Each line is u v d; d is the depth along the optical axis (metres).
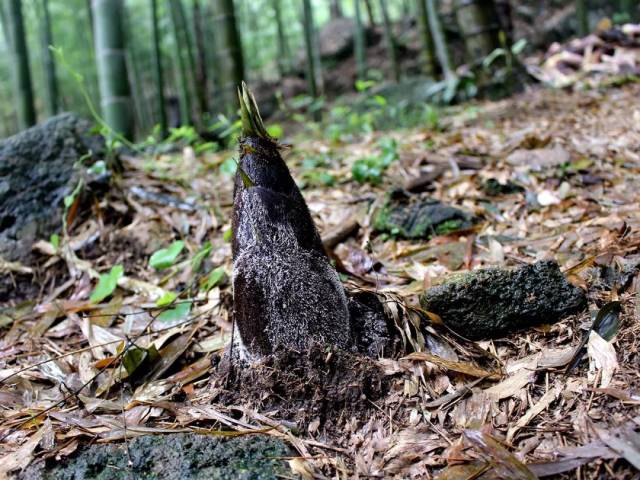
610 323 0.57
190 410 0.56
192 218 1.02
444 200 1.02
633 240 0.72
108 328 0.77
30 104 1.74
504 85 1.90
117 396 0.63
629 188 0.96
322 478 0.47
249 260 0.56
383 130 1.73
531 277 0.62
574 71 2.26
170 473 0.48
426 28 2.23
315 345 0.56
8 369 0.70
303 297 0.56
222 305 0.76
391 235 0.92
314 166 1.24
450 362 0.57
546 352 0.58
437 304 0.62
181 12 2.38
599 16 3.35
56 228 0.98
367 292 0.64
